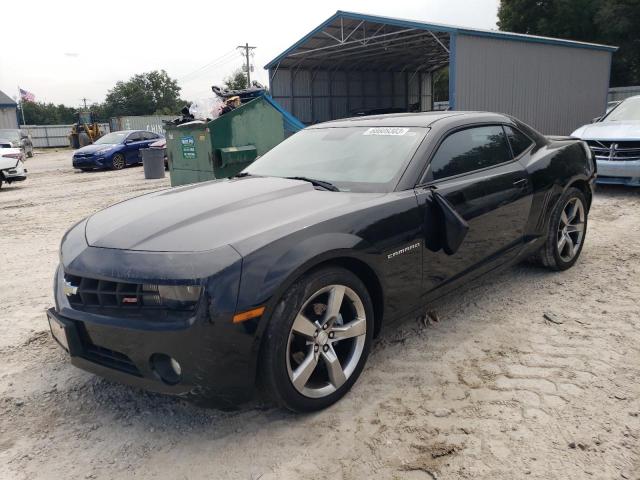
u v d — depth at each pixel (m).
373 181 3.29
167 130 10.80
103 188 13.05
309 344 2.69
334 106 27.22
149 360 2.44
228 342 2.36
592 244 5.66
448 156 3.55
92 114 36.28
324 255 2.61
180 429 2.72
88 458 2.52
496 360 3.25
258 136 10.63
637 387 2.88
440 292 3.42
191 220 2.79
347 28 20.06
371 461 2.40
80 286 2.64
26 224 8.55
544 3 36.16
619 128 8.12
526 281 4.58
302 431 2.64
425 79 31.48
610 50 19.22
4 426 2.80
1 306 4.60
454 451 2.44
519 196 3.97
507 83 15.73
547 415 2.67
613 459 2.33
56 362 3.51
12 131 28.17
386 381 3.07
